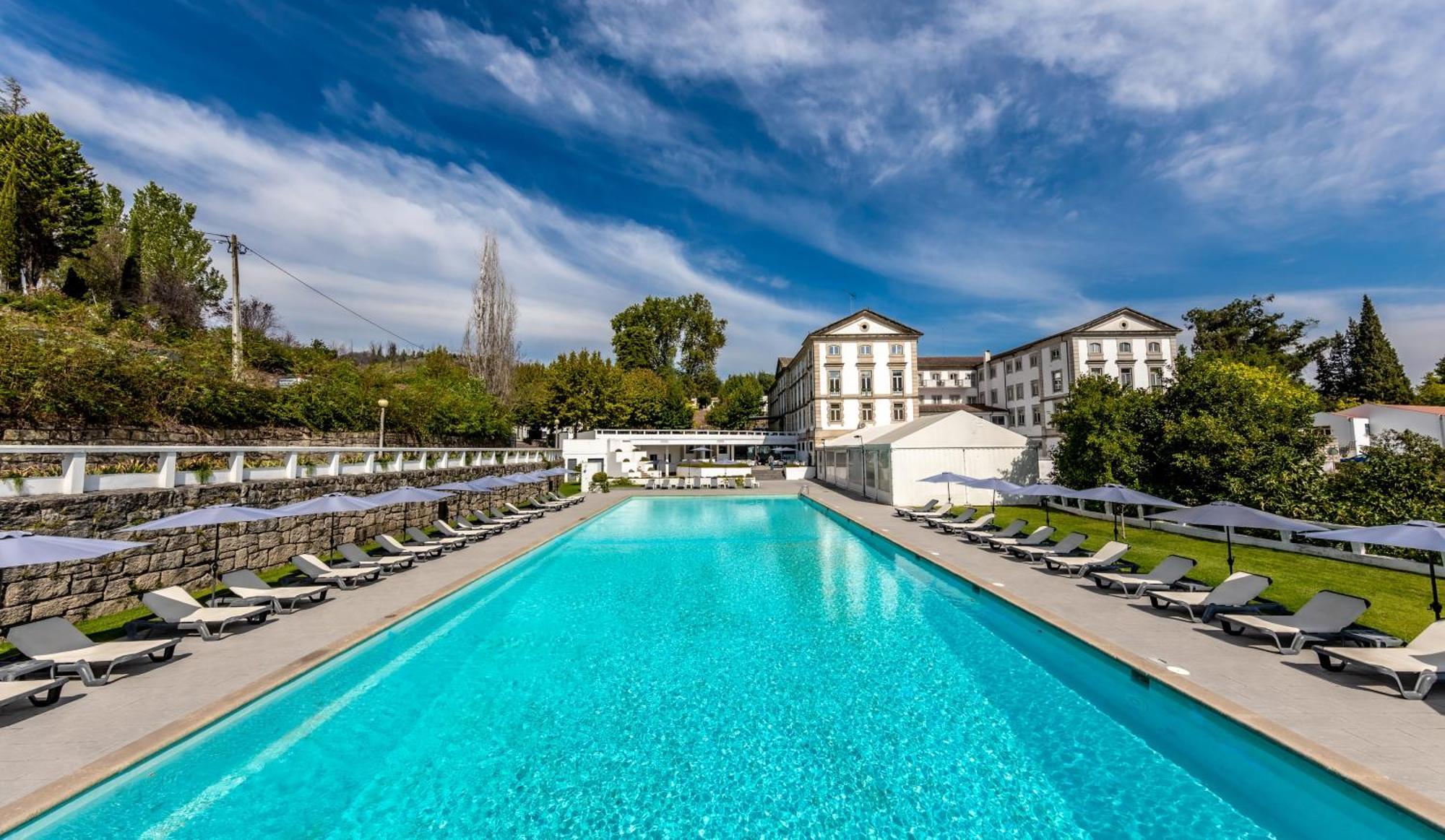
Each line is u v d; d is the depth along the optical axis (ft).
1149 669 23.15
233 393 56.03
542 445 185.98
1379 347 178.60
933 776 18.61
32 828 14.98
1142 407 66.90
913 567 49.93
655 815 16.84
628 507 100.58
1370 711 19.30
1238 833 15.79
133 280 117.70
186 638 28.27
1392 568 39.06
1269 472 54.70
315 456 51.83
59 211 108.99
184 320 115.14
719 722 22.20
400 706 23.70
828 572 48.29
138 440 45.70
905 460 87.81
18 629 21.43
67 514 28.89
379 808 17.20
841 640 31.24
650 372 240.12
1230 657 24.41
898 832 15.97
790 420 222.28
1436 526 23.06
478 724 22.20
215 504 38.14
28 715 20.04
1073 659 27.66
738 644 30.76
